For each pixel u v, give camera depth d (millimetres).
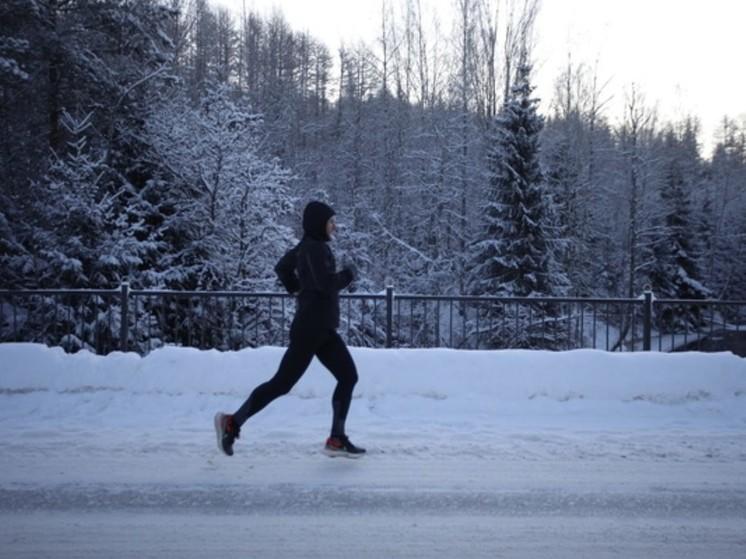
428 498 3977
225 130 14938
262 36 42688
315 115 40281
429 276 22906
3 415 5852
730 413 6004
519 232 20406
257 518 3664
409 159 26812
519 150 21031
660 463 4664
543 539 3428
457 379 6277
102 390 6305
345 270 4688
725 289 37562
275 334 10922
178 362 6418
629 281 32469
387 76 29688
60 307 10492
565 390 6211
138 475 4320
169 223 14414
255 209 14859
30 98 13750
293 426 5543
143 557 3195
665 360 6410
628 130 34906
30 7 13117
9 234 12625
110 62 14859
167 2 18953
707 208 39500
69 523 3584
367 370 6293
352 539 3404
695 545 3377
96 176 13391
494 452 4867
